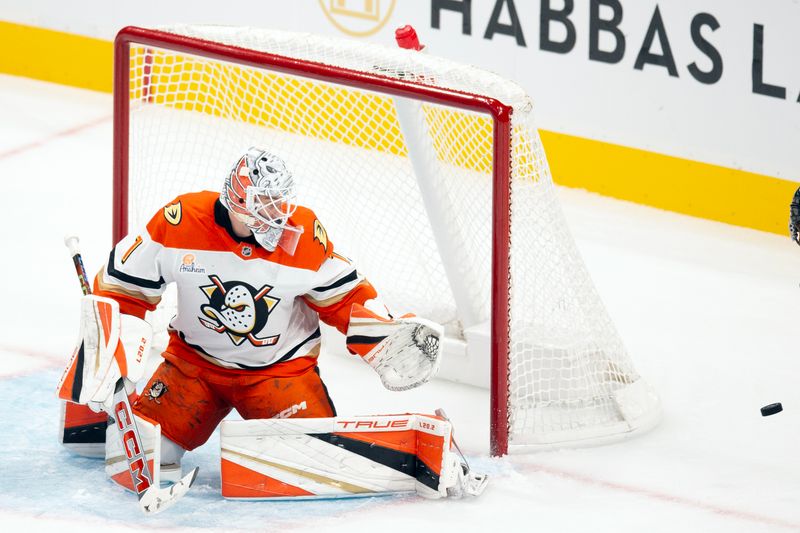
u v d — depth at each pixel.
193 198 13.23
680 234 22.52
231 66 18.31
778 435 15.64
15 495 13.41
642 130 23.22
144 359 12.91
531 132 14.70
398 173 17.98
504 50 23.94
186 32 16.28
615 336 15.98
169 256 13.16
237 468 13.31
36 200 22.84
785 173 22.12
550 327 15.70
